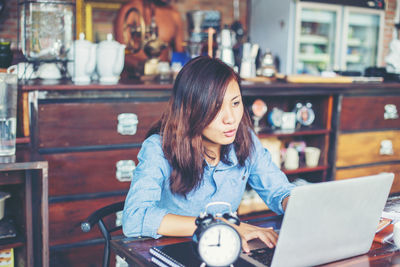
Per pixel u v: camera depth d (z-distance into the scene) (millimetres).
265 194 1619
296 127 3455
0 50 2615
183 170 1404
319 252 1105
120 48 2674
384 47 5984
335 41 5273
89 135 2510
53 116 2412
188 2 5324
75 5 2859
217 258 1011
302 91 3131
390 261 1171
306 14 5078
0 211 2264
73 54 2611
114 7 4555
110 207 1568
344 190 1063
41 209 2229
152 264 1152
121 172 2602
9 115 2074
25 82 2525
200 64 1329
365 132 3465
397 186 1713
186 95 1335
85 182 2527
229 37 3191
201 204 1521
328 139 3396
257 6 5379
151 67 3004
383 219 1437
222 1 5508
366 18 5617
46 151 2418
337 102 3309
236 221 1080
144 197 1346
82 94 2463
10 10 4438
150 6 3986
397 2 5922
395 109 3553
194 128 1343
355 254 1193
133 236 1308
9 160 1989
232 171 1553
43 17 2738
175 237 1336
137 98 2613
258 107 3348
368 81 3471
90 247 2572
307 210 1025
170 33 4137
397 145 3625
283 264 1062
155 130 1544
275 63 5086
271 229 1322
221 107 1301
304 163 3490
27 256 2154
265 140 3346
